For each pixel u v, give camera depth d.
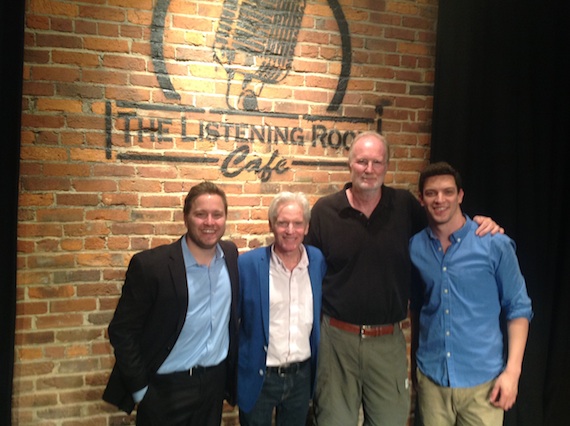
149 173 2.30
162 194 2.32
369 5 2.56
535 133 2.58
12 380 2.11
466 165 2.59
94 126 2.22
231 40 2.37
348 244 2.00
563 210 2.63
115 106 2.24
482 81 2.59
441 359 1.96
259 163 2.45
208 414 1.89
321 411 2.06
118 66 2.23
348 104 2.57
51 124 2.17
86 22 2.18
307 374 1.97
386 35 2.60
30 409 2.23
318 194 2.55
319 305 1.94
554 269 2.64
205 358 1.83
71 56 2.17
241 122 2.40
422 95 2.69
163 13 2.27
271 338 1.88
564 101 2.58
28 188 2.17
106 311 2.29
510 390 1.87
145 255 1.79
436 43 2.64
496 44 2.54
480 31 2.56
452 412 1.97
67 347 2.26
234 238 2.44
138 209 2.30
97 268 2.27
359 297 1.99
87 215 2.24
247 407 1.90
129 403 1.84
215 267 1.85
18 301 2.19
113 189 2.26
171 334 1.77
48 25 2.13
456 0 2.53
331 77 2.53
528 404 2.56
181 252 1.81
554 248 2.63
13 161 2.03
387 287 2.00
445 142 2.58
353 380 2.04
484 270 1.90
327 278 2.05
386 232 2.02
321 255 2.01
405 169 2.69
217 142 2.38
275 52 2.43
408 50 2.65
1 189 2.02
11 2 1.99
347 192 2.10
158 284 1.74
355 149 1.99
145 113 2.28
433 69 2.70
